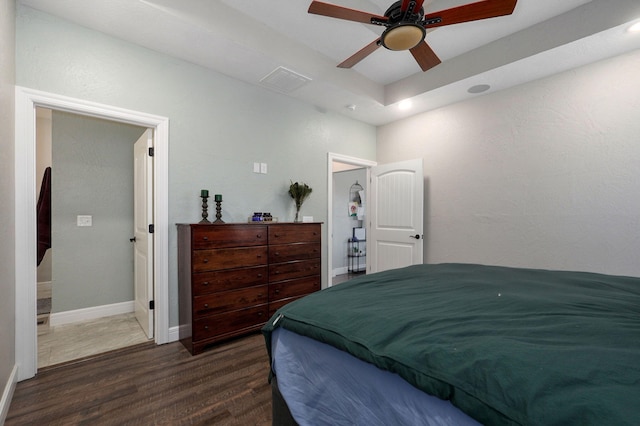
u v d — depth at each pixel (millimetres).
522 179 3176
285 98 3553
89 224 3283
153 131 2662
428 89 3398
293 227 3072
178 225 2676
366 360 893
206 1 2324
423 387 743
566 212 2889
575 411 554
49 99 2090
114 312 3410
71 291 3174
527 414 587
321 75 3119
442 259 3850
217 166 2971
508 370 681
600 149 2701
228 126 3055
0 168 1652
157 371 2143
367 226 4609
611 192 2641
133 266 3535
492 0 1613
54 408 1725
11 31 1869
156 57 2598
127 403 1775
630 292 1335
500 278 1636
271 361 1366
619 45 2480
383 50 3053
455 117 3738
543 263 3025
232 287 2611
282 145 3518
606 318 980
